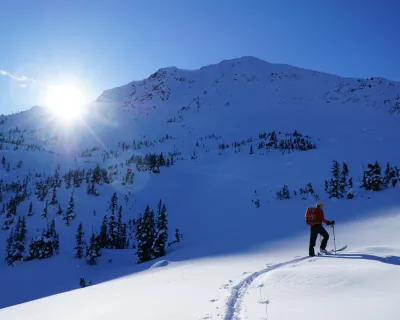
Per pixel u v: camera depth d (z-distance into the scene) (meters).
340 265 8.59
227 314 5.97
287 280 7.84
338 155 156.50
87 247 98.19
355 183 95.06
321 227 12.67
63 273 86.56
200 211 124.94
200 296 7.80
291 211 77.81
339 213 57.97
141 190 175.50
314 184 121.00
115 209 153.75
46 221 142.50
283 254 23.69
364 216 51.44
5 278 87.19
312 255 12.51
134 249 106.31
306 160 162.88
